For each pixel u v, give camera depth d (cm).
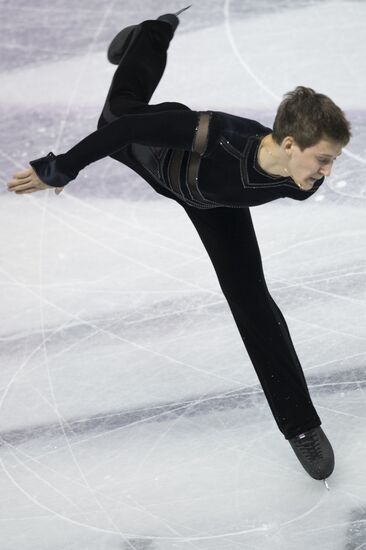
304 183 872
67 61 1836
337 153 848
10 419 1184
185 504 1043
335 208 1477
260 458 1101
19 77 1811
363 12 1908
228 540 987
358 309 1292
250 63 1798
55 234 1487
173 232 1473
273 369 1027
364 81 1730
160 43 1091
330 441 1109
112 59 1129
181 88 1753
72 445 1139
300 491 1045
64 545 998
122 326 1310
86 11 1944
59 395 1215
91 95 1756
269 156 871
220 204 956
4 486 1087
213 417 1162
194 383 1214
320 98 841
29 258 1445
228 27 1886
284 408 1030
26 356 1277
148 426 1158
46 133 1675
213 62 1808
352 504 1016
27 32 1911
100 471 1100
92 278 1396
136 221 1500
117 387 1219
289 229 1449
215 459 1104
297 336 1260
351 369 1204
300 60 1794
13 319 1335
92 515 1038
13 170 1603
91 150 878
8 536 1016
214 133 869
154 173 980
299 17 1902
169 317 1317
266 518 1012
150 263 1413
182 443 1129
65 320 1328
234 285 1014
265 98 1712
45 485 1085
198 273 1388
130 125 875
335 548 959
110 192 1563
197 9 1933
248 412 1166
